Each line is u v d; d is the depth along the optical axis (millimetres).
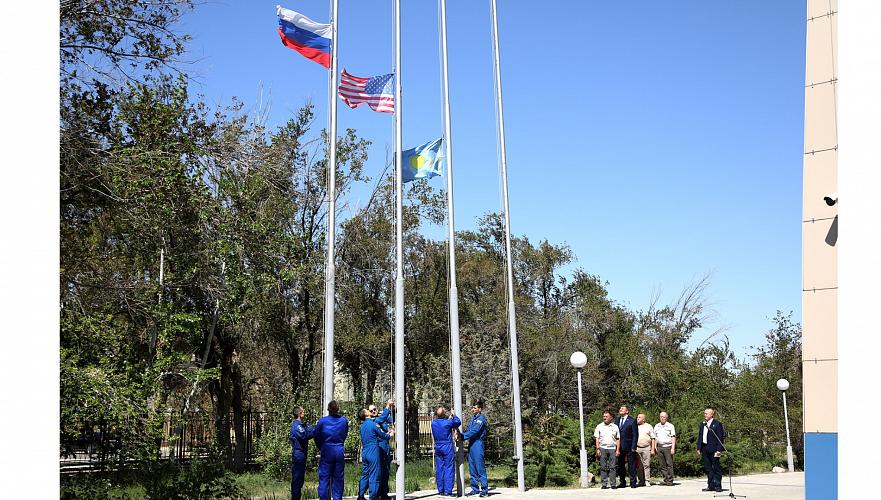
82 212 16125
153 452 15383
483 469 18078
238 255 21484
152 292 18328
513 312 19891
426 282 41688
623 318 45781
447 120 19281
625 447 19938
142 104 16156
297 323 34625
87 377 12953
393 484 22031
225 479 16016
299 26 17578
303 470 16312
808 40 8758
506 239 20250
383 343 37656
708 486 18250
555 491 19156
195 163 17453
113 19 15875
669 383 40719
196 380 22719
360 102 18062
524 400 34031
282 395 30219
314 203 33469
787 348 30266
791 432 28312
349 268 36906
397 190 17438
